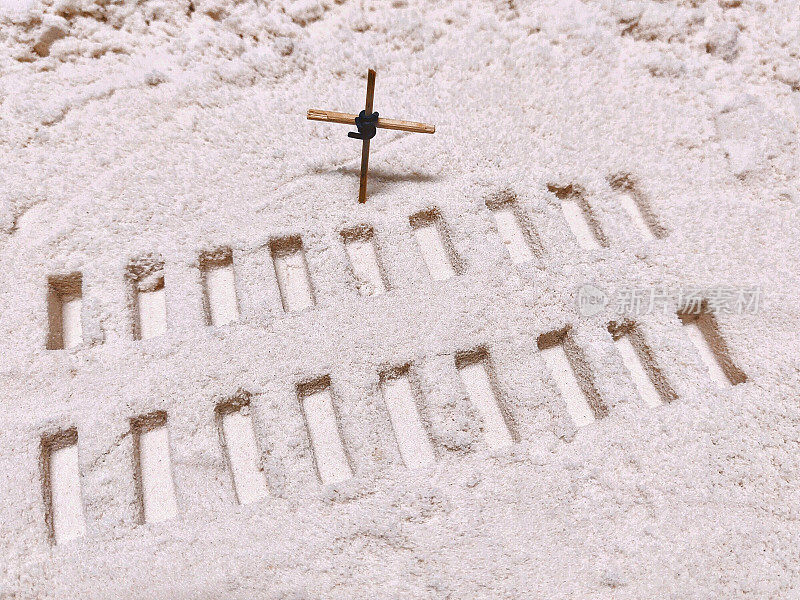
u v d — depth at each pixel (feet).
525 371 0.82
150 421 0.81
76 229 0.90
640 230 0.94
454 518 0.75
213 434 0.79
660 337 0.84
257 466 0.80
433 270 0.91
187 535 0.74
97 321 0.84
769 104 1.01
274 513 0.75
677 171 0.95
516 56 1.03
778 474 0.78
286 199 0.92
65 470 0.80
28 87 0.98
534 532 0.74
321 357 0.82
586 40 1.04
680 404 0.80
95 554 0.73
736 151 0.95
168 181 0.93
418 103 0.99
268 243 0.89
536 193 0.92
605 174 0.94
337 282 0.86
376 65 1.02
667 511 0.76
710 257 0.89
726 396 0.81
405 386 0.84
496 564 0.73
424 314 0.84
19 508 0.75
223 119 0.98
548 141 0.96
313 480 0.77
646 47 1.05
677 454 0.78
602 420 0.80
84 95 0.98
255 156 0.95
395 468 0.77
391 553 0.74
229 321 0.86
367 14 1.06
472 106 0.99
